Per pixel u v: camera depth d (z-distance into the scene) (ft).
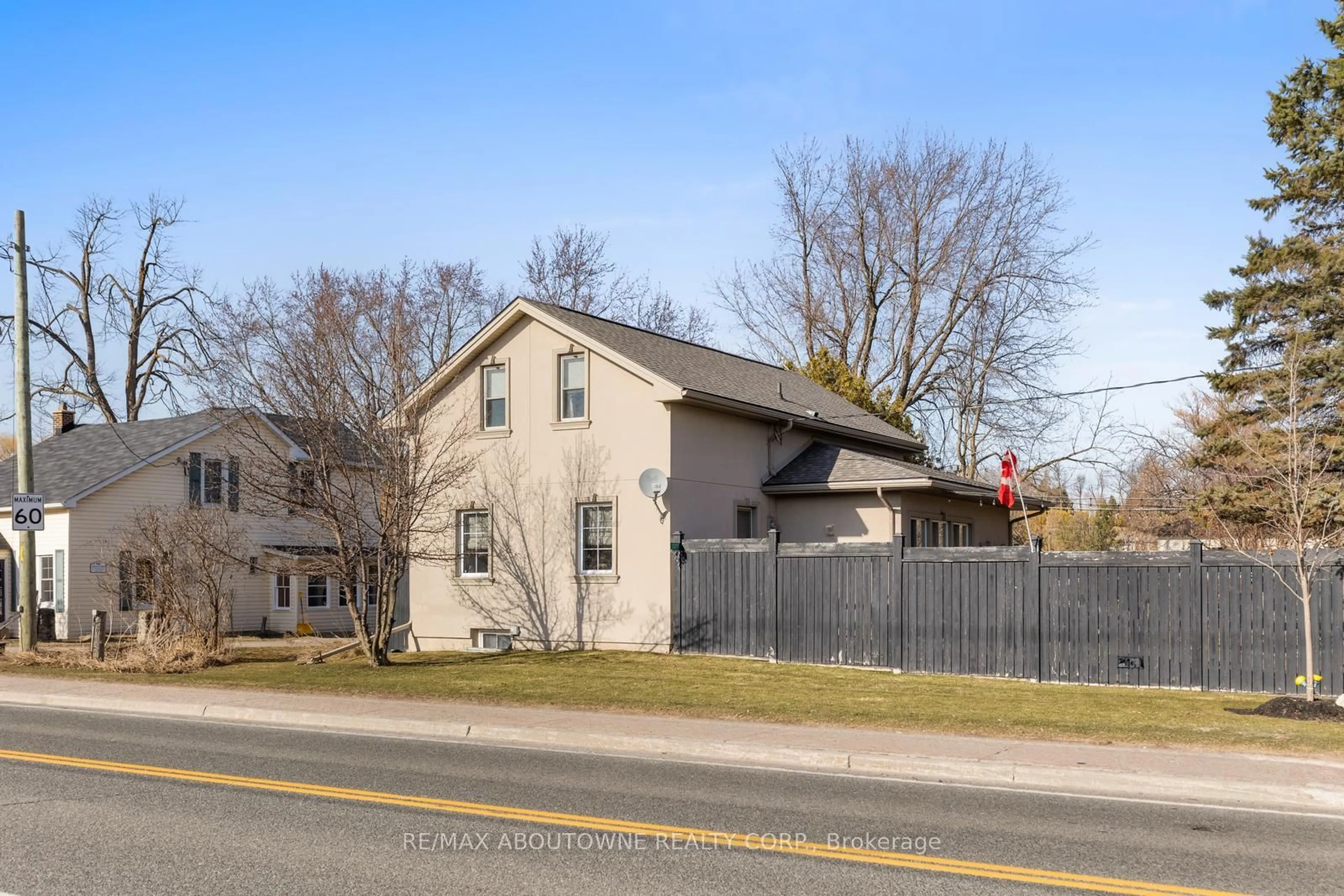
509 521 82.53
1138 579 58.85
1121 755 38.86
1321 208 97.25
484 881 23.73
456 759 40.06
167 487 114.42
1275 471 69.67
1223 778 34.55
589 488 79.05
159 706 53.93
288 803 31.58
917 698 53.93
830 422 92.84
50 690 59.31
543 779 35.91
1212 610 56.85
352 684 60.29
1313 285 95.40
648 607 76.28
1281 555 55.21
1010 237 137.69
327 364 87.04
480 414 84.23
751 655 71.56
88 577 107.34
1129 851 26.91
